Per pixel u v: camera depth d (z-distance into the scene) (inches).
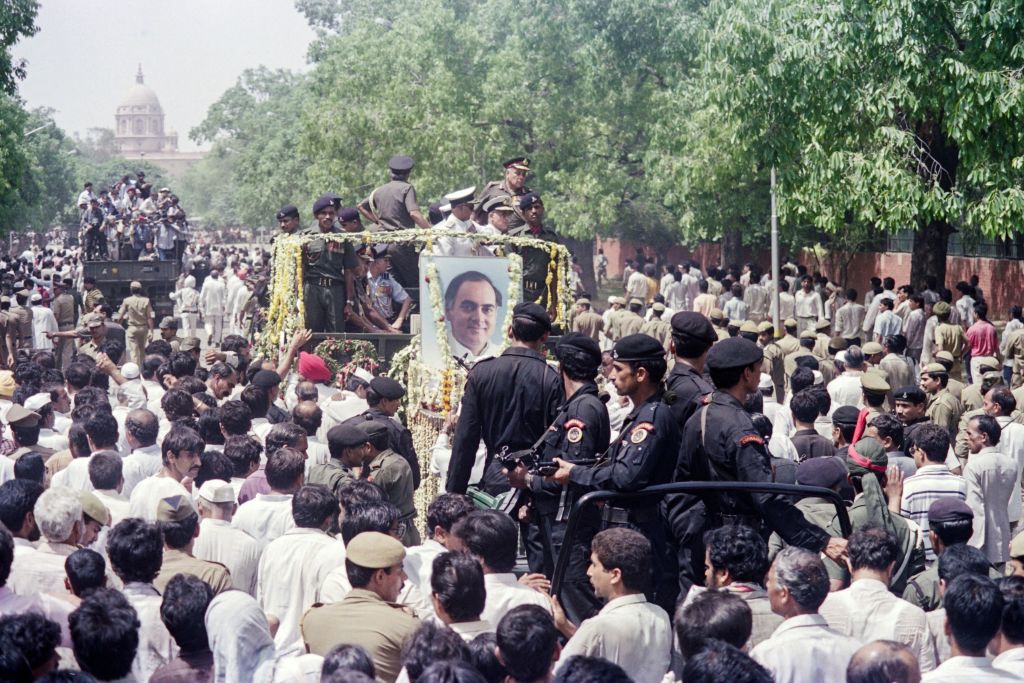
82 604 198.1
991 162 754.8
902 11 729.6
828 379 671.1
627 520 245.0
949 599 196.1
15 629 184.7
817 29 758.5
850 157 804.6
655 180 1455.5
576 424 257.8
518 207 543.8
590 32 1467.8
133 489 329.4
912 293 873.5
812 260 1498.5
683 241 1793.8
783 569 201.2
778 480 276.8
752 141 816.9
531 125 1581.0
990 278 1218.0
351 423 343.0
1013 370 758.5
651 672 211.5
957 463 423.2
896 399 425.4
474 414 293.0
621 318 872.9
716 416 235.3
